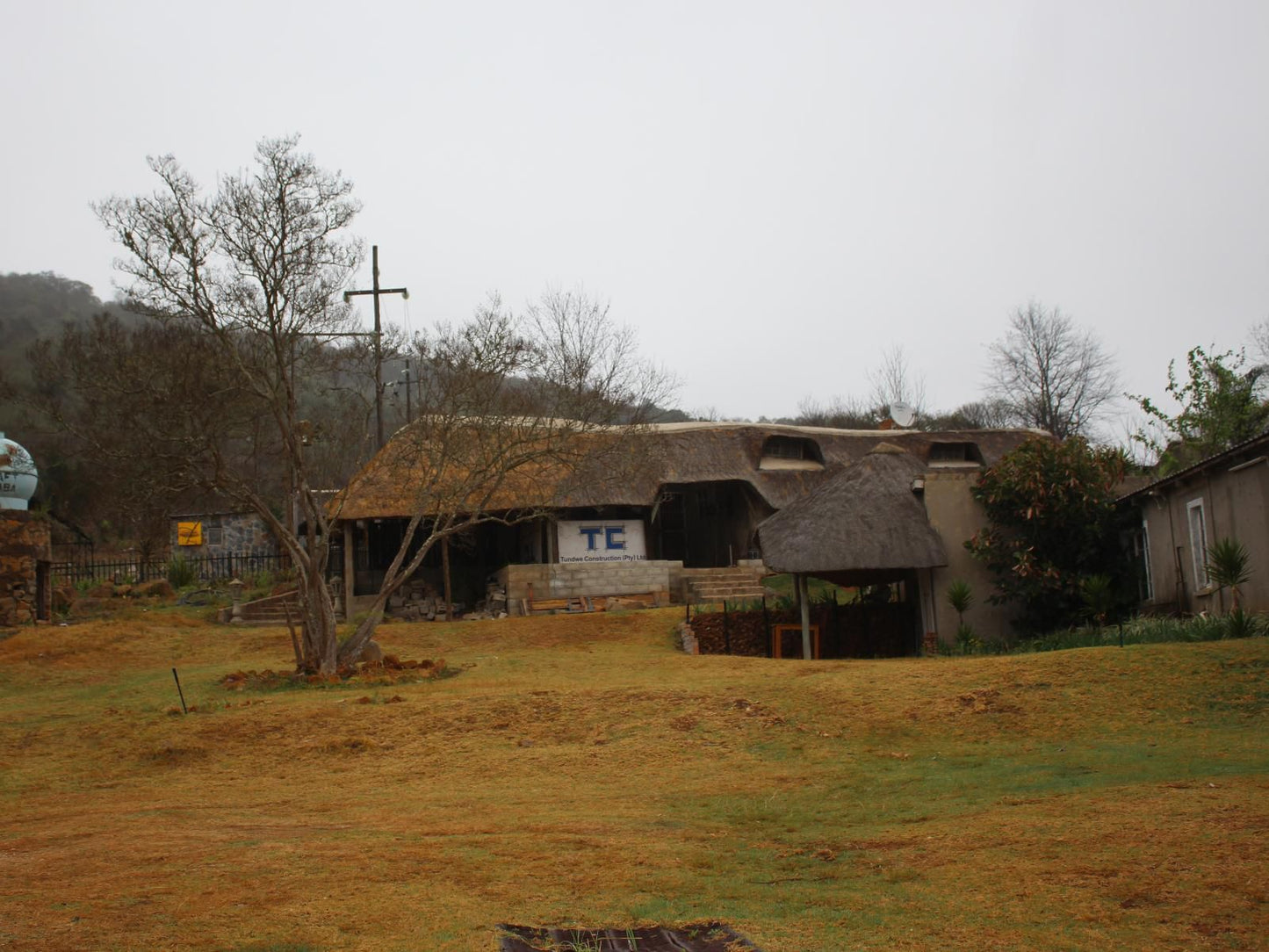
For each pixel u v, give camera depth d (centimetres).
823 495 2461
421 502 2228
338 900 750
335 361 2162
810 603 2612
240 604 3059
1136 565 2336
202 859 891
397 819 1074
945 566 2358
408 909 730
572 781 1279
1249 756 1102
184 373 1953
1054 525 2297
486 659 2341
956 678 1553
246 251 1925
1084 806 935
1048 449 2334
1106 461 2380
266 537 4138
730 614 2567
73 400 3130
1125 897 684
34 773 1462
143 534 4162
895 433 3953
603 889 782
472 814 1093
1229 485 1941
